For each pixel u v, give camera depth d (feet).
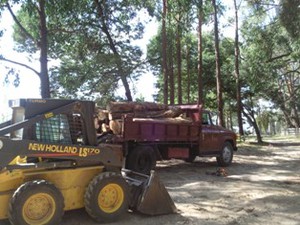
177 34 100.58
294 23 92.02
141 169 46.34
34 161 24.41
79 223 25.23
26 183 22.68
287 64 146.10
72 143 25.68
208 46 156.66
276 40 120.98
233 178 45.52
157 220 26.22
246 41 129.80
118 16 93.20
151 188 27.25
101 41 92.58
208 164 59.62
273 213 28.60
